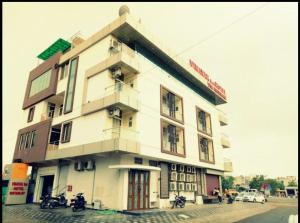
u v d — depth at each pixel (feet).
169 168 64.28
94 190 54.49
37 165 75.00
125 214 44.57
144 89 59.52
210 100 96.07
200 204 71.05
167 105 69.36
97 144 50.80
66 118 63.82
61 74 74.28
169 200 60.08
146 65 62.80
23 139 78.33
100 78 58.29
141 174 54.65
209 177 83.66
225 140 98.68
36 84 82.84
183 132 70.08
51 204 53.98
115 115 52.80
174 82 73.15
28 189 73.10
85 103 59.67
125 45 58.70
